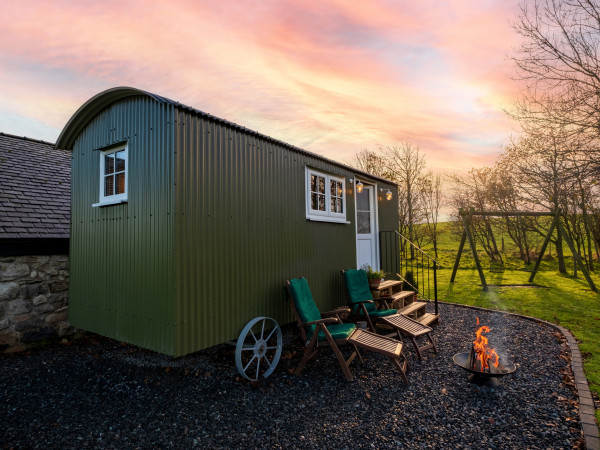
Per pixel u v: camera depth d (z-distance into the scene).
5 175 6.62
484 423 3.09
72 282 5.40
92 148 5.14
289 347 5.30
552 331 5.88
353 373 4.32
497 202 14.95
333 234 6.79
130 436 2.96
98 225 4.91
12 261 5.36
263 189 5.04
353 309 5.85
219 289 4.21
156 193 3.97
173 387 3.95
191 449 2.76
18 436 2.97
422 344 5.41
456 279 12.30
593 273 13.48
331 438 2.90
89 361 4.86
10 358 5.05
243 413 3.34
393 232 9.16
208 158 4.20
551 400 3.47
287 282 4.74
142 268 4.11
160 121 4.00
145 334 4.01
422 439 2.87
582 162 8.06
